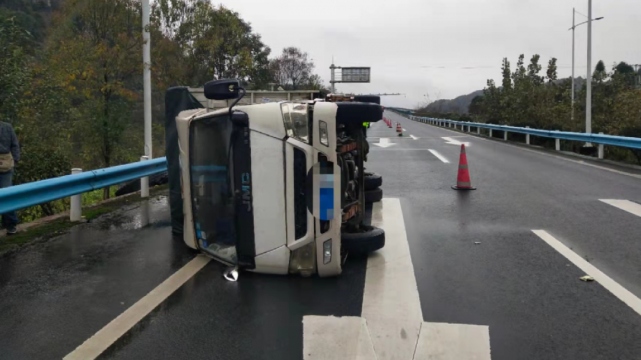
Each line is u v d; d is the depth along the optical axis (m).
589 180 12.10
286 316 4.59
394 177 12.88
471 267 5.87
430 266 5.91
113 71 15.51
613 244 6.71
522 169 14.34
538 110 28.47
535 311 4.67
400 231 7.46
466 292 5.12
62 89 14.86
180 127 6.14
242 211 5.47
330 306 4.79
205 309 4.75
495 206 9.16
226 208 5.87
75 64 14.74
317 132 5.22
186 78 19.05
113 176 8.81
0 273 5.76
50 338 4.21
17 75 12.36
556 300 4.91
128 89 16.48
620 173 13.25
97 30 15.49
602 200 9.59
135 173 9.60
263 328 4.36
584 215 8.38
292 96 9.02
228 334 4.26
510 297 4.99
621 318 4.51
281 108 5.30
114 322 4.50
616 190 10.68
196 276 5.62
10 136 7.37
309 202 5.29
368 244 6.09
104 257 6.33
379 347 4.03
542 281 5.41
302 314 4.62
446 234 7.30
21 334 4.27
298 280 5.45
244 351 3.98
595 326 4.36
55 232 7.53
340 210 5.36
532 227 7.65
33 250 6.64
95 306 4.85
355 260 6.13
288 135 5.29
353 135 6.83
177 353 3.96
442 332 4.26
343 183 5.95
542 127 26.75
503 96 35.00
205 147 5.94
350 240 6.03
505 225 7.78
